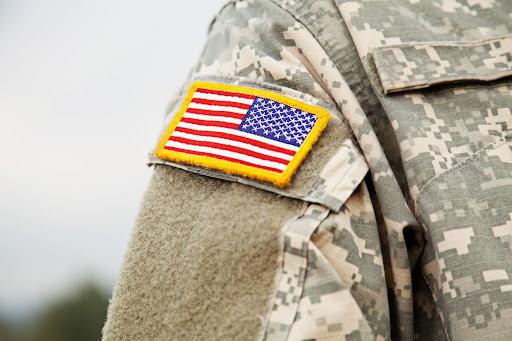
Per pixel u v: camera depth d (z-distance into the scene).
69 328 3.66
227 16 1.04
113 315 0.80
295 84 0.87
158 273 0.78
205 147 0.82
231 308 0.73
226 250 0.74
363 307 0.76
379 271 0.78
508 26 0.97
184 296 0.75
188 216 0.79
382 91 0.88
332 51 0.93
